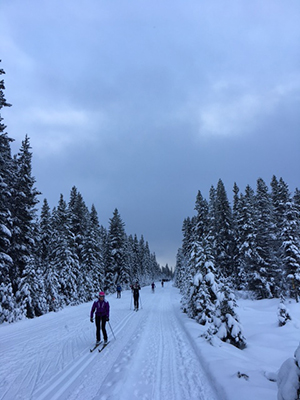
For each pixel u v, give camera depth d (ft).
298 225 82.48
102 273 118.52
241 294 89.97
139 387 15.62
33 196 70.18
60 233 87.81
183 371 18.28
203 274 41.37
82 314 51.93
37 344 27.43
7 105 54.60
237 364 18.58
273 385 14.73
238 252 96.78
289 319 42.91
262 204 102.58
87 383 16.22
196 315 40.27
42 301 57.88
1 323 44.98
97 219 132.87
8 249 57.82
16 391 15.46
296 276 73.82
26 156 71.36
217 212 106.93
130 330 33.60
